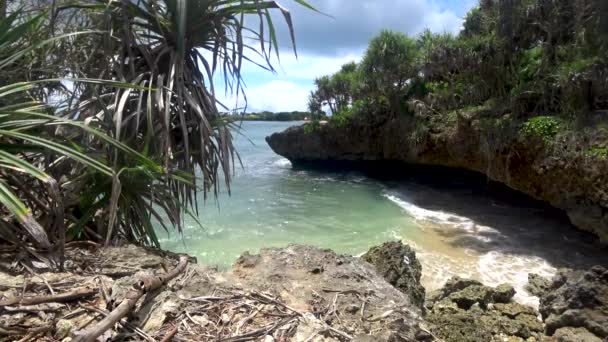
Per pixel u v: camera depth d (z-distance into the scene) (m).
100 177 3.54
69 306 2.13
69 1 3.91
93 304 2.19
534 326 5.53
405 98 20.95
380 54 19.89
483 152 15.03
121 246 3.34
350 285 2.85
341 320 2.34
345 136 24.94
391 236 10.23
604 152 9.62
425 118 18.78
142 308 2.21
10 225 2.88
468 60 15.70
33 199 3.12
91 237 3.75
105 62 3.99
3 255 2.72
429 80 20.09
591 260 8.66
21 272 2.56
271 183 19.38
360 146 24.69
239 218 11.66
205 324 2.12
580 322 5.09
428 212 13.18
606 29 10.98
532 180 12.88
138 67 4.23
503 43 14.73
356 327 2.28
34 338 1.84
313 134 26.55
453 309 5.86
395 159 22.89
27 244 2.96
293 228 10.78
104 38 3.94
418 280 5.43
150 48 4.36
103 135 2.62
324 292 2.70
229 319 2.19
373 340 2.09
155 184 3.85
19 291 2.25
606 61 10.79
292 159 28.25
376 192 17.03
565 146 10.98
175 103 4.16
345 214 12.67
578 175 10.48
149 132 3.56
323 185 18.88
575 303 5.27
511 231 10.86
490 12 15.94
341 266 3.22
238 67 4.04
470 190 17.39
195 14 4.02
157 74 4.03
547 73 13.13
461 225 11.47
